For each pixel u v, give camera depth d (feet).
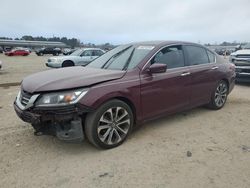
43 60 100.73
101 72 13.24
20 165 11.09
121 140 12.98
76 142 11.93
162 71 13.70
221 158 11.69
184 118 17.30
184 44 16.70
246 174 10.37
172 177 10.16
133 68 13.62
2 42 273.95
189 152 12.23
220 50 117.91
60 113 10.96
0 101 22.20
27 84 12.51
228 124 16.21
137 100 13.26
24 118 11.86
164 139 13.79
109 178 10.12
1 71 50.96
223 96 19.61
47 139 13.73
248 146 12.99
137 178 10.11
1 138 13.84
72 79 11.92
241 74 29.99
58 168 10.87
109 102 12.18
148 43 15.93
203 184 9.68
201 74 16.89
